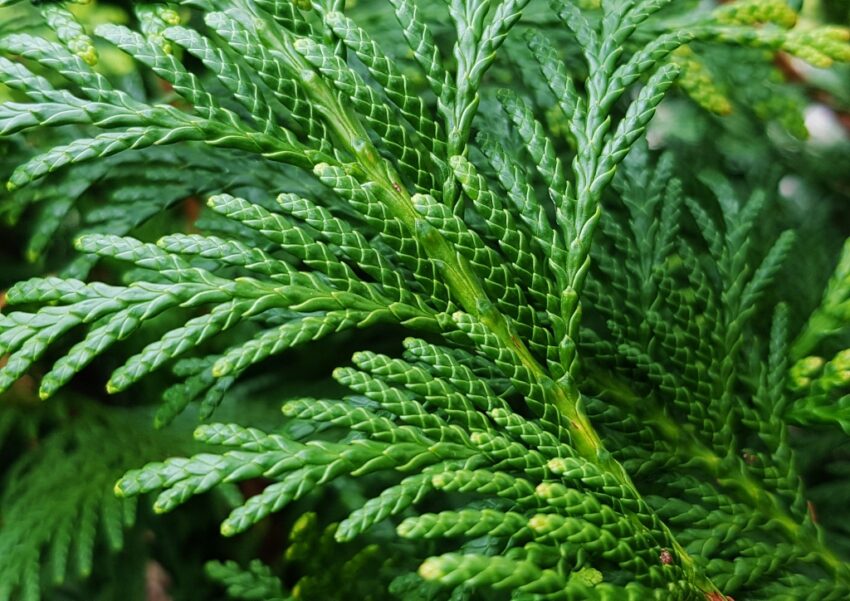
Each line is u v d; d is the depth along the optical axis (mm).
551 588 161
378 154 186
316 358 250
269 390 258
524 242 182
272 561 267
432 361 176
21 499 231
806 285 231
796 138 235
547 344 182
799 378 194
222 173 213
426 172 185
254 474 169
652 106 186
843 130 293
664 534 177
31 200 217
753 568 185
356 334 242
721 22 214
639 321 202
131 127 181
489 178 204
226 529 167
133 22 251
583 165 187
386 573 213
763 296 226
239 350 175
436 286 182
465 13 189
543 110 225
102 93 182
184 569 261
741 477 192
